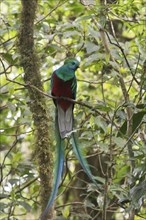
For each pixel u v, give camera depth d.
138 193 8.84
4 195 10.44
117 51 10.81
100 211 10.86
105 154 11.33
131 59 11.08
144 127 10.19
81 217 11.32
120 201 9.19
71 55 11.57
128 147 9.57
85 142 9.52
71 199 14.90
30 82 9.58
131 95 12.09
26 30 9.63
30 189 13.08
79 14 12.71
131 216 9.66
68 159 11.78
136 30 10.74
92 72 13.73
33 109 9.56
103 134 11.05
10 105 10.23
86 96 11.34
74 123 10.03
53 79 9.48
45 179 9.45
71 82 9.41
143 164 8.86
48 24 12.89
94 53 10.96
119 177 10.09
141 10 11.68
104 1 10.75
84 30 11.34
